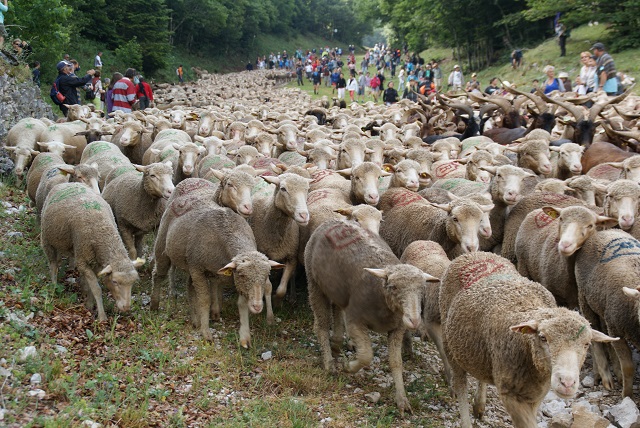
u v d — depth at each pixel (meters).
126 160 12.23
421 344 8.52
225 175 8.41
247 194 8.27
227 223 7.88
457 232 7.78
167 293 9.51
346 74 69.06
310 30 124.75
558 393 4.60
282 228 8.77
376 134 19.17
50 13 30.19
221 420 6.25
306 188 8.48
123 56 50.44
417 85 39.41
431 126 20.03
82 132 14.84
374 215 8.05
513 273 5.98
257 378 7.17
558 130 17.50
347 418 6.58
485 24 46.81
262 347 7.96
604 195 9.31
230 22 78.94
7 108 15.82
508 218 9.22
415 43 54.41
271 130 15.11
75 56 44.66
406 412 6.81
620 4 34.78
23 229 10.85
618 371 7.55
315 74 51.38
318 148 12.08
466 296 5.88
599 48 20.11
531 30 45.62
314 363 7.74
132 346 7.46
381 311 6.75
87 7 50.88
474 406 6.75
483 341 5.58
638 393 7.22
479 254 6.34
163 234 8.55
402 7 54.84
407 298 6.32
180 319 8.53
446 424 6.68
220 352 7.62
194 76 65.06
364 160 11.70
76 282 9.21
